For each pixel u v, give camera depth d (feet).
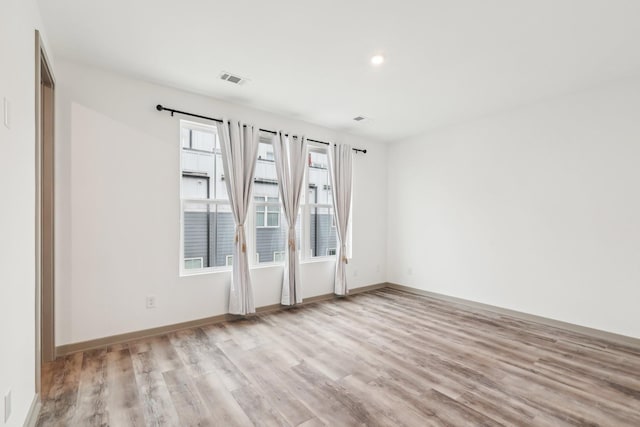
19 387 5.41
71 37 8.25
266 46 8.68
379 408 6.74
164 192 11.03
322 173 16.55
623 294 10.54
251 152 12.94
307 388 7.52
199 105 11.88
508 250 13.47
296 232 15.11
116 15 7.34
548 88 11.28
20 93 5.63
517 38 8.18
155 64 9.67
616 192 10.73
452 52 8.90
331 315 13.19
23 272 5.71
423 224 16.90
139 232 10.51
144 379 7.86
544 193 12.43
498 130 13.85
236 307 12.21
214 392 7.32
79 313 9.46
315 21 7.55
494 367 8.63
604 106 10.98
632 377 8.15
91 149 9.71
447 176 15.83
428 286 16.61
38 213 6.70
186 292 11.48
